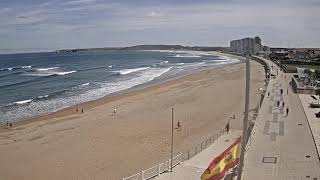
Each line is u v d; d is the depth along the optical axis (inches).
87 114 2236.7
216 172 1002.7
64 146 1605.6
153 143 1612.9
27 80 4033.0
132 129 1854.1
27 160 1443.2
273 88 2945.4
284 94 2620.6
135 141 1649.9
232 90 3080.7
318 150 1294.3
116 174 1275.8
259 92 2871.6
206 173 1012.5
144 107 2416.3
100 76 4375.0
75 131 1841.8
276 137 1466.5
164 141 1636.3
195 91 3048.7
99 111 2315.5
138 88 3324.3
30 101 2723.9
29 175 1300.4
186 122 1987.0
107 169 1325.0
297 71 4170.8
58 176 1283.2
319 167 1133.1
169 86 3383.4
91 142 1652.3
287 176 1062.4
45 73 4859.7
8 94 3083.2
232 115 2122.3
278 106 2144.4
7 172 1330.0
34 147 1604.3
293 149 1309.1
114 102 2620.6
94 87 3432.6
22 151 1549.0
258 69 4977.9
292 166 1141.1
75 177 1268.5
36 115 2272.4
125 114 2208.4
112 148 1560.0
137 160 1403.8
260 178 1042.7
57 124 2003.0
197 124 1939.0
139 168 1320.1
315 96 2501.2
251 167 1126.4
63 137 1743.4
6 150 1566.2
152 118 2094.0
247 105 772.6
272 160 1192.2
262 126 1651.1
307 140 1423.5
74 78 4185.5
